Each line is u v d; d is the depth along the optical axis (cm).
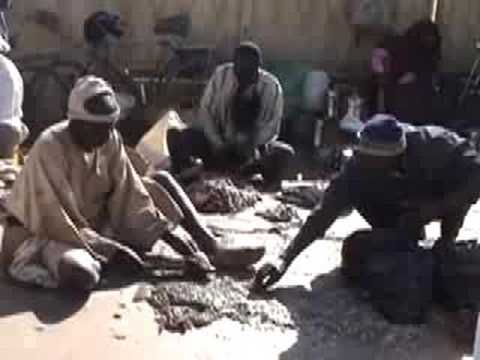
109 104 320
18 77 444
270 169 463
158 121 483
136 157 363
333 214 324
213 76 462
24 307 313
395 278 316
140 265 333
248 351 294
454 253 327
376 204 331
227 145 462
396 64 553
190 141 458
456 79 571
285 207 416
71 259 319
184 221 351
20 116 449
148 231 343
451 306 322
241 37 578
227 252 344
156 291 324
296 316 314
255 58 454
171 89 555
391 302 315
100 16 535
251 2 575
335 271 352
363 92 569
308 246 348
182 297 320
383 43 562
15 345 291
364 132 315
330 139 528
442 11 593
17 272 328
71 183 330
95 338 297
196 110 530
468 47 599
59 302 318
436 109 551
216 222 401
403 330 308
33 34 560
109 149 337
